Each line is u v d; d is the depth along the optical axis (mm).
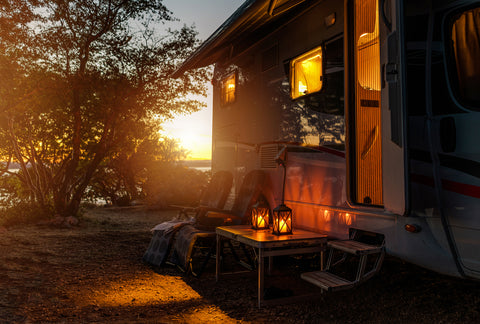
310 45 4328
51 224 8695
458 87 2691
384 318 3068
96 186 14500
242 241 3852
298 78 4582
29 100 8234
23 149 9586
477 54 2629
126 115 9453
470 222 2564
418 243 2914
